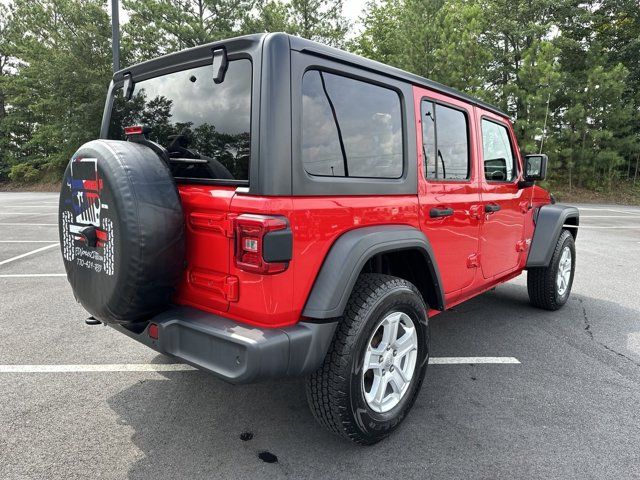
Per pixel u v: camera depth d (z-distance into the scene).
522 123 19.19
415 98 2.89
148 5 26.09
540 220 4.65
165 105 2.60
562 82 20.52
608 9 23.64
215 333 2.06
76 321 4.45
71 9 27.50
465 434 2.62
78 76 27.75
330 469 2.29
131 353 3.72
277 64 2.02
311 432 2.63
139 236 2.06
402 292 2.51
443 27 19.48
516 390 3.17
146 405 2.90
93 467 2.28
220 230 2.15
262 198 2.01
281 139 2.02
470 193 3.46
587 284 6.29
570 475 2.27
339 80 2.35
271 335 2.03
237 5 27.05
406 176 2.77
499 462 2.36
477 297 5.56
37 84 31.81
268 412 2.84
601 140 21.61
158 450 2.43
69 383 3.19
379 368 2.48
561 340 4.14
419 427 2.69
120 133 3.01
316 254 2.19
